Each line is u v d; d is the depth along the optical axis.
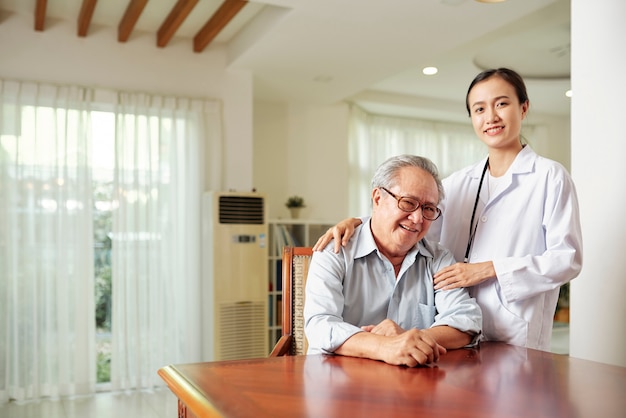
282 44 4.21
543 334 1.77
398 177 1.52
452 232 1.91
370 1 3.44
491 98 1.76
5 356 4.00
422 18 3.71
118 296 4.33
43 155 4.16
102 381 4.39
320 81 5.18
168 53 4.62
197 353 4.52
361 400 0.98
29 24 4.20
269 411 0.92
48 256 4.16
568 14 4.33
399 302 1.62
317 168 6.09
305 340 1.89
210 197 4.35
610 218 2.27
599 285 2.31
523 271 1.63
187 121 4.61
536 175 1.75
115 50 4.45
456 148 7.46
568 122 7.95
